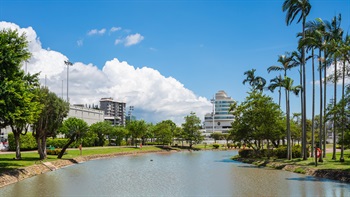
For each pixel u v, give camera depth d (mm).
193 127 119125
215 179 36562
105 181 34844
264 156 63188
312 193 26438
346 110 34219
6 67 31641
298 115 84188
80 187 30469
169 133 116062
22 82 32969
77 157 61062
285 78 52781
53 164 47438
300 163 45688
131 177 38625
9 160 43906
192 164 57375
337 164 40750
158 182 34438
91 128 97750
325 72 46469
